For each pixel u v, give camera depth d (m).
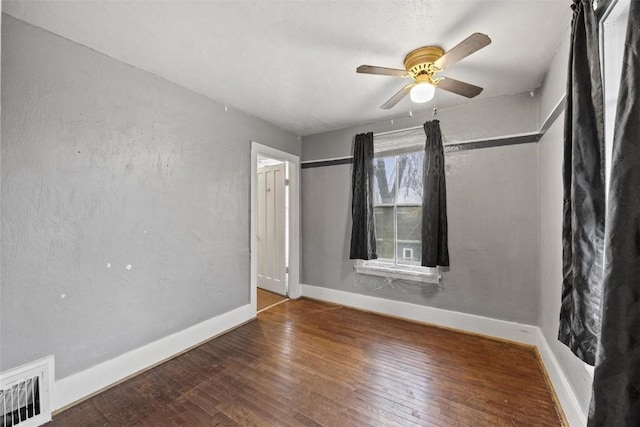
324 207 3.57
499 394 1.72
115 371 1.85
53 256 1.59
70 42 1.66
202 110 2.45
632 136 0.70
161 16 1.48
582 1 1.13
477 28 1.57
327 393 1.74
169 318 2.19
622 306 0.70
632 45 0.73
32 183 1.52
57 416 1.56
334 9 1.43
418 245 2.96
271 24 1.55
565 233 1.27
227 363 2.09
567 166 1.26
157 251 2.12
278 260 3.88
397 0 1.37
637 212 0.69
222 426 1.48
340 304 3.42
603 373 0.71
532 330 2.35
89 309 1.74
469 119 2.62
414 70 1.77
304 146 3.74
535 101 2.33
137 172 1.99
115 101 1.87
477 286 2.59
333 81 2.22
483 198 2.56
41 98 1.54
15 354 1.46
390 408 1.60
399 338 2.50
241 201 2.82
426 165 2.73
